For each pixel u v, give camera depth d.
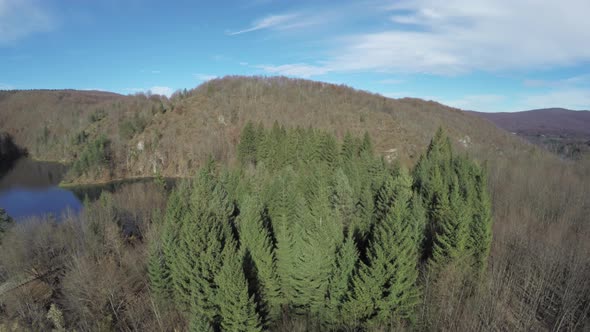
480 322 27.56
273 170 92.56
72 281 41.38
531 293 33.50
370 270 26.38
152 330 35.09
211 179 58.00
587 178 74.44
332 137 92.56
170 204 52.38
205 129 136.50
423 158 72.44
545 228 52.41
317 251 30.78
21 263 50.25
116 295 40.41
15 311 40.72
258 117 141.25
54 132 179.25
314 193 54.06
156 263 38.59
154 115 151.25
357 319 26.88
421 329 27.98
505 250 40.81
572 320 29.25
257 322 27.27
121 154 128.50
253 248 33.31
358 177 63.81
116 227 57.94
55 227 59.38
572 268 34.81
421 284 32.75
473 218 39.28
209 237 33.75
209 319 29.75
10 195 102.44
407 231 27.19
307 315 31.36
